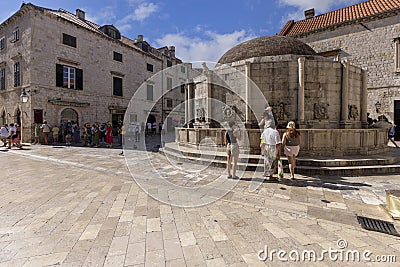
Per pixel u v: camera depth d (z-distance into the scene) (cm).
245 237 341
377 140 922
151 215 421
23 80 1986
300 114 1030
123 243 326
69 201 498
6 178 714
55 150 1445
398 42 1697
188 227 374
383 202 474
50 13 2028
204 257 292
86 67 2327
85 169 852
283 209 445
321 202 478
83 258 290
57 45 2091
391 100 1738
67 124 2022
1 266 271
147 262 282
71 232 357
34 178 714
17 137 1605
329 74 1063
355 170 704
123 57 2725
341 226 374
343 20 2078
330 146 835
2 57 2239
